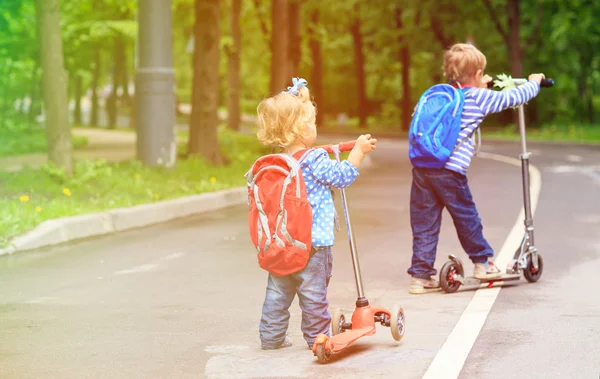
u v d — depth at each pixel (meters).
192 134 26.12
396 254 11.51
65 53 48.72
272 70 35.81
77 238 13.29
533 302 8.30
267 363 6.27
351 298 8.66
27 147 35.75
